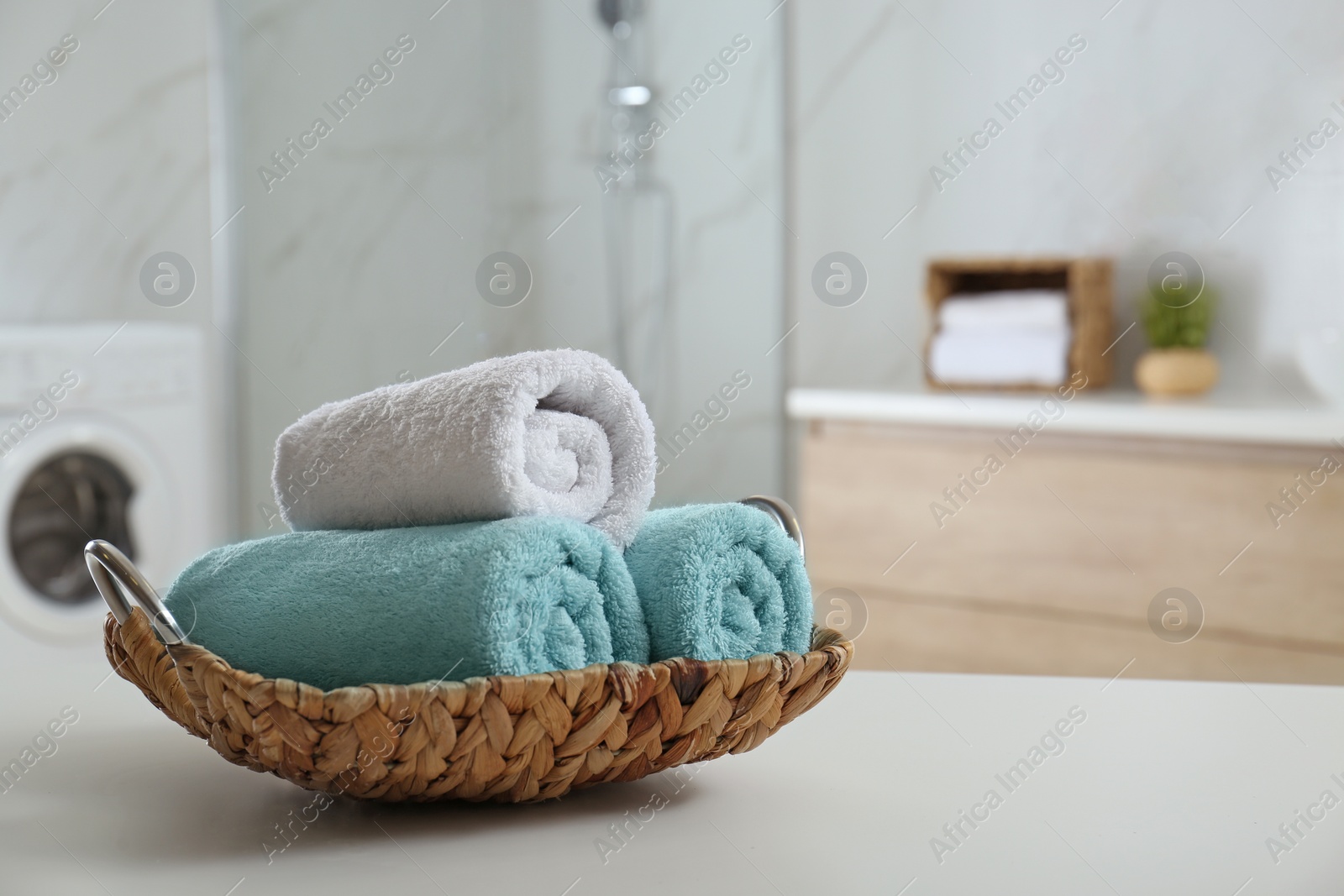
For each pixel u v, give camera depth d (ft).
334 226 7.17
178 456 6.64
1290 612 5.19
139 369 6.42
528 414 1.64
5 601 5.89
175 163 7.47
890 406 6.18
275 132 7.20
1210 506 5.36
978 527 5.97
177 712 1.53
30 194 7.64
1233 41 6.75
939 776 1.66
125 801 1.57
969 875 1.30
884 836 1.42
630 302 7.39
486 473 1.57
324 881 1.29
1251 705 2.04
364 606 1.50
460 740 1.33
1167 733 1.87
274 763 1.38
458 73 7.12
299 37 7.14
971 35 7.54
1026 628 5.84
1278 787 1.61
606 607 1.57
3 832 1.45
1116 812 1.52
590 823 1.47
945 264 6.85
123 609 1.54
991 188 7.54
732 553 1.64
